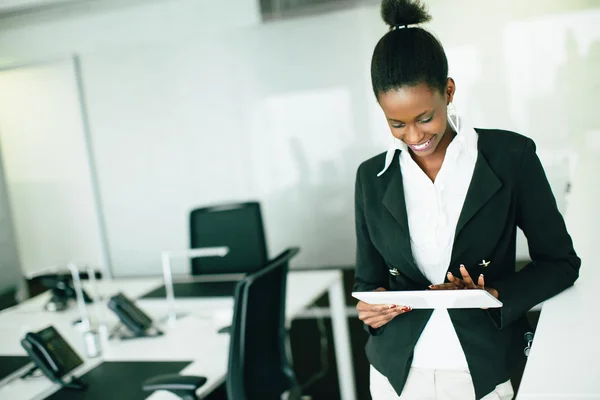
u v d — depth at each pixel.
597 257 1.34
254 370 1.82
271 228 4.42
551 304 1.12
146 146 4.63
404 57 1.02
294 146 4.27
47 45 4.82
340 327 2.92
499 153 1.11
